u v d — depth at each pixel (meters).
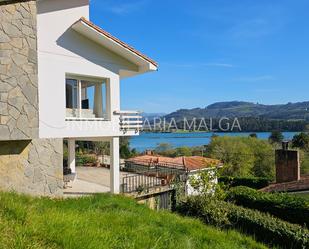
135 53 13.80
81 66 12.77
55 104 11.95
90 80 13.49
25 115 9.95
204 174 15.63
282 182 22.81
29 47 10.09
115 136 13.77
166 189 15.34
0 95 9.48
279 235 11.20
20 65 9.88
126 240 5.51
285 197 15.18
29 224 4.88
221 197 15.07
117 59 13.95
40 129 11.48
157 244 5.71
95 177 17.39
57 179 11.76
